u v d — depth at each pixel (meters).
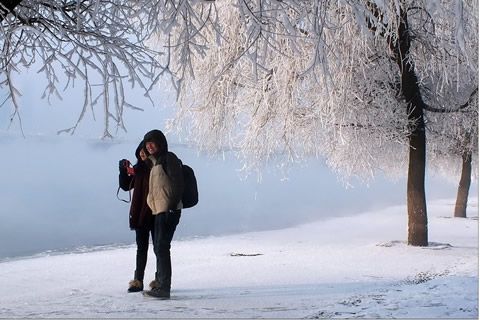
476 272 8.88
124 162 8.30
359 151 15.32
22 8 6.68
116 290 8.70
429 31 13.62
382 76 14.23
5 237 19.50
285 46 12.57
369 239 16.97
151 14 6.43
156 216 7.85
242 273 10.21
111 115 6.54
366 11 6.17
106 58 6.52
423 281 8.75
